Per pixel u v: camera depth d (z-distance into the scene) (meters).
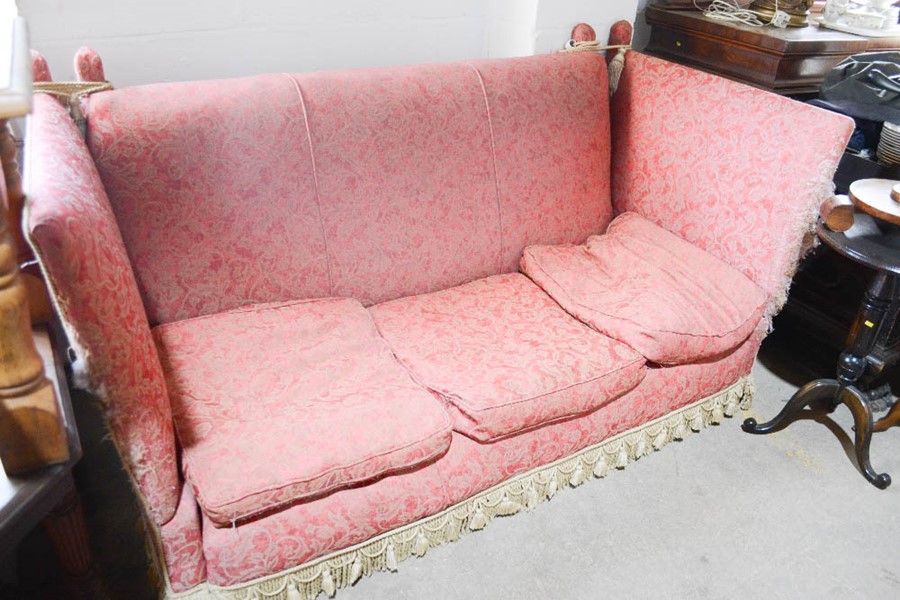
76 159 1.09
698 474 1.71
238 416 1.24
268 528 1.16
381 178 1.62
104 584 1.19
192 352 1.38
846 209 1.51
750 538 1.54
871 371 1.85
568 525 1.54
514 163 1.80
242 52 1.79
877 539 1.55
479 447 1.35
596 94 1.93
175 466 1.11
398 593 1.37
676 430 1.70
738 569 1.46
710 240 1.83
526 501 1.47
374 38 1.98
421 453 1.23
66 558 1.09
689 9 2.41
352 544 1.25
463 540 1.49
